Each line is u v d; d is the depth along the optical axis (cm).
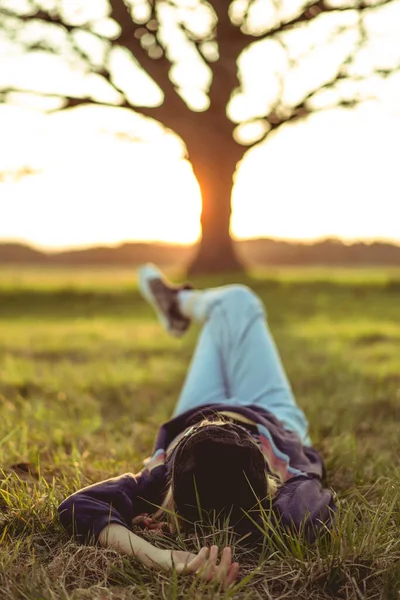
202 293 405
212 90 1800
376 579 211
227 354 350
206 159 1945
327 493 247
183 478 216
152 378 597
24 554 228
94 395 524
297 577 209
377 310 1320
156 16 1468
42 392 522
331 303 1430
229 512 220
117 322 1199
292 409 320
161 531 238
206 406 275
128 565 213
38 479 298
